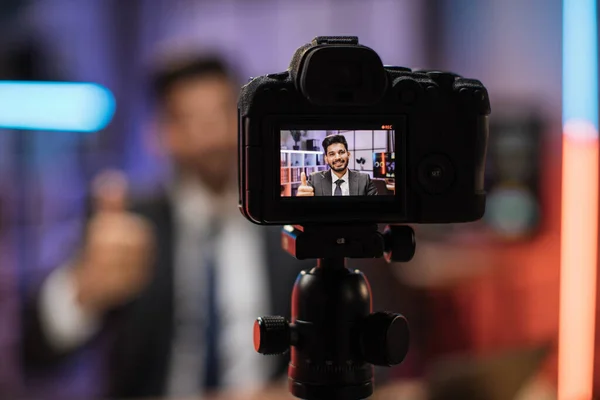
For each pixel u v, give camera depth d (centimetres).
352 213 57
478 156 59
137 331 195
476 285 212
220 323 193
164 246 196
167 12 221
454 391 193
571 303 215
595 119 213
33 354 202
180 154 198
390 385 196
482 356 205
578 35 214
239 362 193
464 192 59
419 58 227
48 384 203
